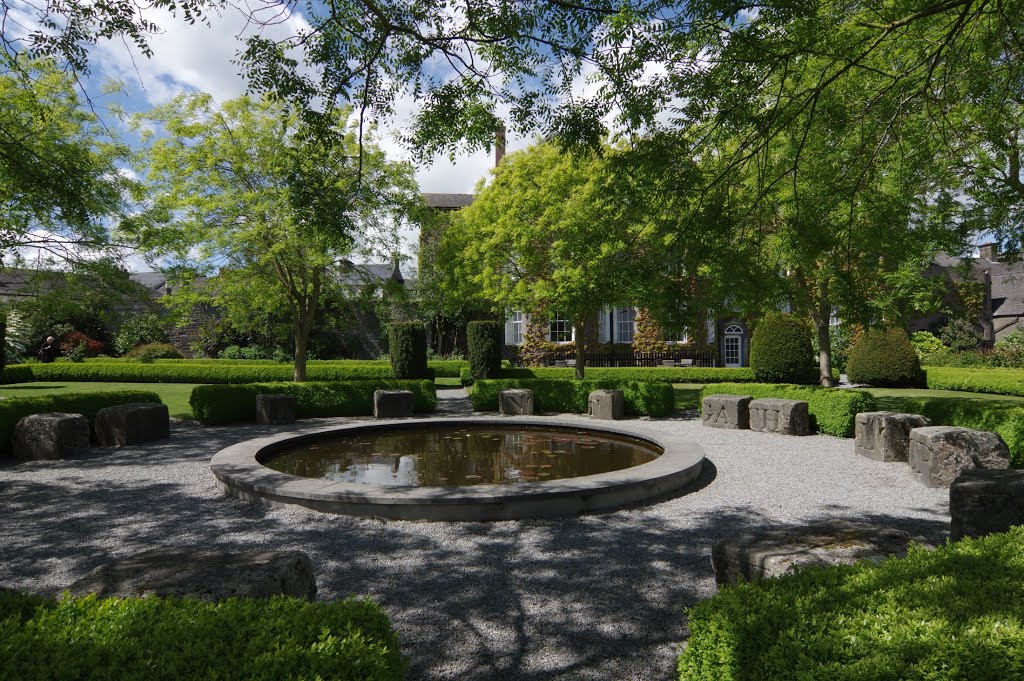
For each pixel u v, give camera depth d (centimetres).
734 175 667
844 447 925
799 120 714
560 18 508
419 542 502
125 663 176
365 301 1653
